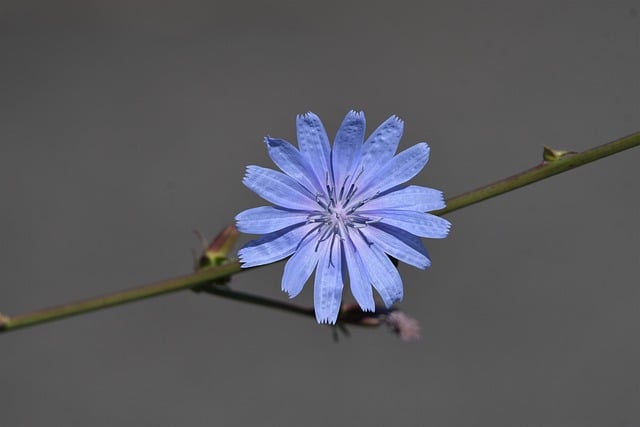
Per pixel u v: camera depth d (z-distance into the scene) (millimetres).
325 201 353
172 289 361
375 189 354
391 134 355
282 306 366
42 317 362
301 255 350
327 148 353
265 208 349
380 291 350
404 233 352
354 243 353
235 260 359
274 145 351
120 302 362
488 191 353
